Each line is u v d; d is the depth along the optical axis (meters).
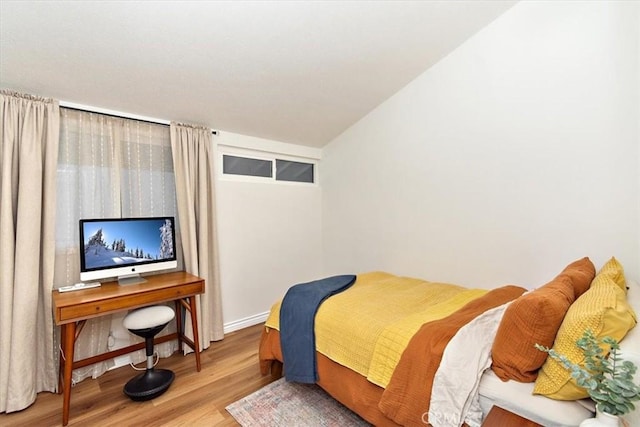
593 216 2.01
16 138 2.00
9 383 1.92
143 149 2.61
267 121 3.12
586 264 1.84
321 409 1.94
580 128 2.05
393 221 3.24
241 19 1.88
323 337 1.90
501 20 2.37
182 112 2.67
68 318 1.83
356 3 1.95
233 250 3.24
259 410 1.93
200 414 1.91
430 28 2.33
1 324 1.91
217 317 2.95
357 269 3.65
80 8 1.61
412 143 3.03
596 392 0.91
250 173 3.45
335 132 3.70
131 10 1.68
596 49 1.98
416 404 1.37
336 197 3.88
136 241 2.37
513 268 2.39
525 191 2.31
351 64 2.52
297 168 3.92
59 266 2.22
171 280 2.41
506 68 2.37
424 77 2.88
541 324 1.19
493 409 1.17
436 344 1.47
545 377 1.17
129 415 1.90
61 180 2.23
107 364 2.42
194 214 2.80
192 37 1.93
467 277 2.66
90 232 2.16
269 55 2.22
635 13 1.83
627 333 1.07
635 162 1.85
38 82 2.02
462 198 2.67
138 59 2.00
